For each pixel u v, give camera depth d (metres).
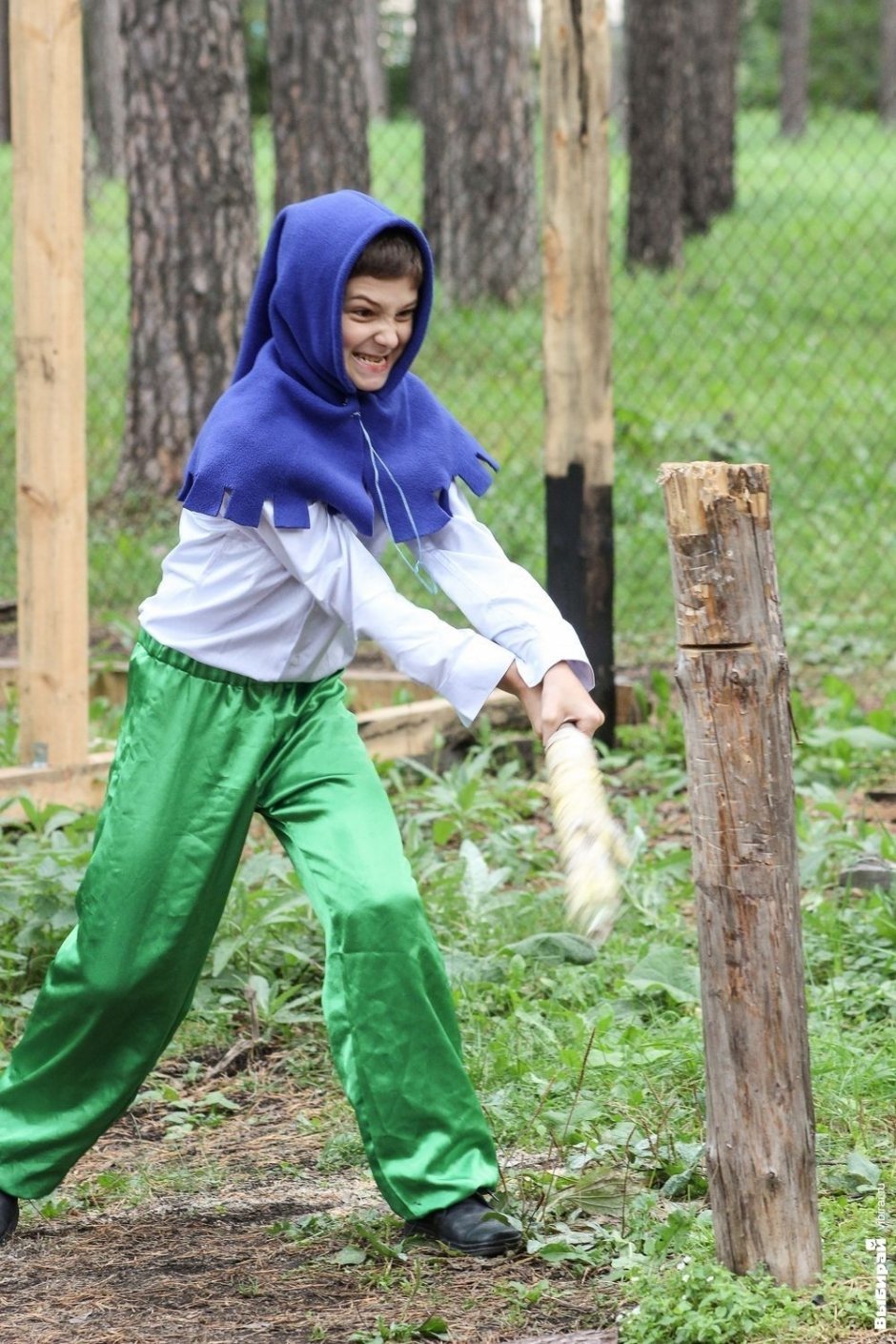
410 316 7.73
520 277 39.41
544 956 11.52
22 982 11.73
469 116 39.22
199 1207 8.71
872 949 11.45
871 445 31.25
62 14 13.90
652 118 42.16
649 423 29.23
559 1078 9.53
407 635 7.33
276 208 30.86
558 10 15.83
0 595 23.59
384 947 7.50
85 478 14.80
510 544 24.94
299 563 7.41
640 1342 6.83
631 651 21.25
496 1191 8.10
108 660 20.17
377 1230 8.18
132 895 7.75
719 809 6.86
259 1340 7.20
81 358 14.55
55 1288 7.82
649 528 26.12
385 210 7.55
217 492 7.35
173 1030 8.10
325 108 30.20
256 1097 10.23
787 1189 7.05
